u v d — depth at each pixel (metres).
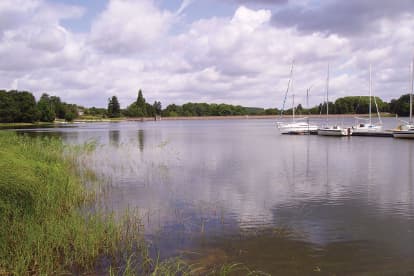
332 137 58.88
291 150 38.75
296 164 27.80
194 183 20.16
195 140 54.75
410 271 9.34
